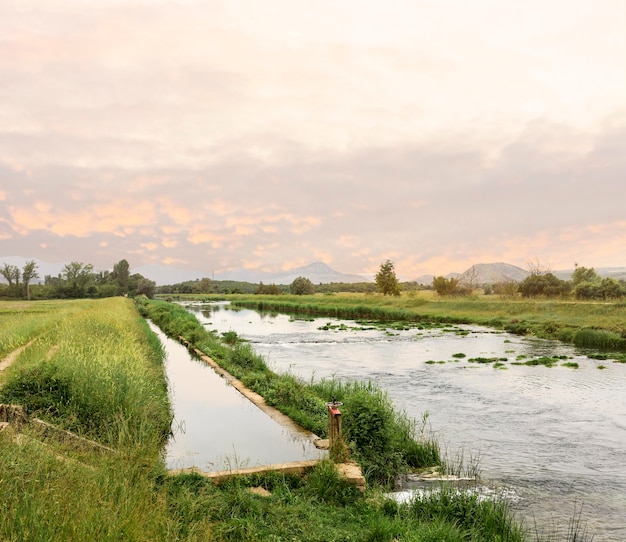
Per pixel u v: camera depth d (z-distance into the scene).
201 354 24.91
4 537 4.75
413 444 11.01
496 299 66.44
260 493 7.93
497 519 7.57
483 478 9.90
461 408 15.52
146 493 6.53
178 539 5.70
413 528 6.99
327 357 26.94
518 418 14.34
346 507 7.85
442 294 76.19
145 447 8.45
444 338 35.94
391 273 83.38
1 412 9.33
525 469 10.39
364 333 40.44
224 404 14.61
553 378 20.25
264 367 21.17
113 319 29.98
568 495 9.08
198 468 8.62
